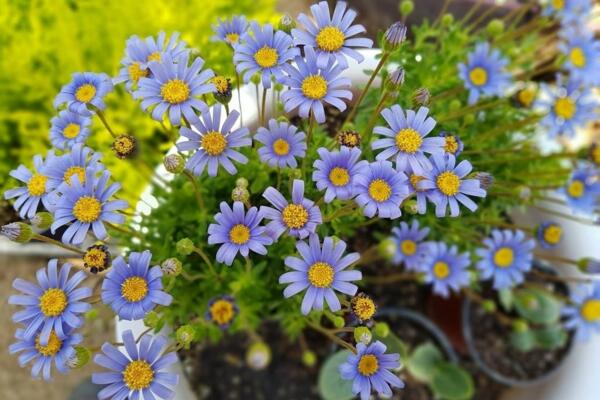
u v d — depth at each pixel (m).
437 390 0.34
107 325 0.43
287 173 0.26
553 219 0.36
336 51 0.23
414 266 0.31
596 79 0.33
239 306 0.29
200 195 0.26
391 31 0.22
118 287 0.20
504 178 0.33
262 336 0.35
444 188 0.22
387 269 0.37
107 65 0.41
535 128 0.34
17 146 0.42
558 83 0.33
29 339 0.21
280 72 0.23
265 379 0.34
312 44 0.23
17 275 0.48
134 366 0.20
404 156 0.22
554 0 0.35
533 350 0.37
